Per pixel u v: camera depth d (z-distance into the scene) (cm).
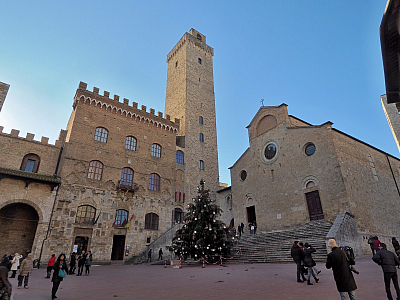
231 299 892
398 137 3300
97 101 3847
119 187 3588
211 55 6291
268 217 3469
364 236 2559
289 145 3466
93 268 2652
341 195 2755
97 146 3656
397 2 646
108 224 3400
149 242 3669
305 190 3116
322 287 1032
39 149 3325
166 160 4328
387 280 795
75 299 1024
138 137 4125
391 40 733
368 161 3309
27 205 3000
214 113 5666
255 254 2488
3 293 632
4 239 2830
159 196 4031
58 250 2936
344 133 3144
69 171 3300
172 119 5550
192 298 936
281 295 920
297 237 2691
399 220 3272
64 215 3095
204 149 5109
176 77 5866
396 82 830
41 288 1343
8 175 2805
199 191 2769
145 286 1273
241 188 4034
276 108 3788
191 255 2480
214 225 2531
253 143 4031
